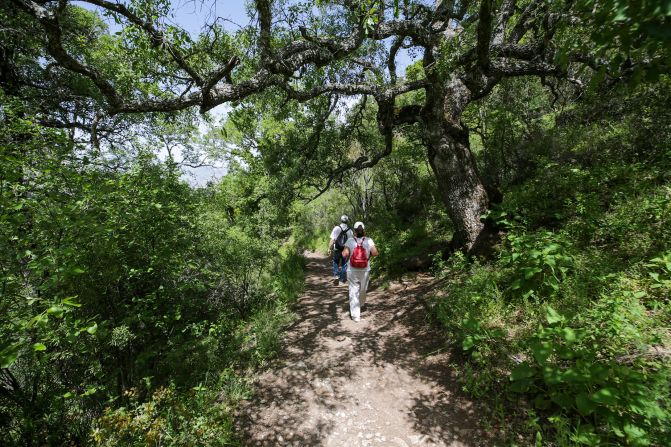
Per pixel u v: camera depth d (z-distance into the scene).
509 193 6.93
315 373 4.00
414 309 5.25
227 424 3.08
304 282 8.55
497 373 3.09
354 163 9.26
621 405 2.06
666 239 3.59
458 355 3.72
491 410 2.84
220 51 5.04
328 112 8.45
